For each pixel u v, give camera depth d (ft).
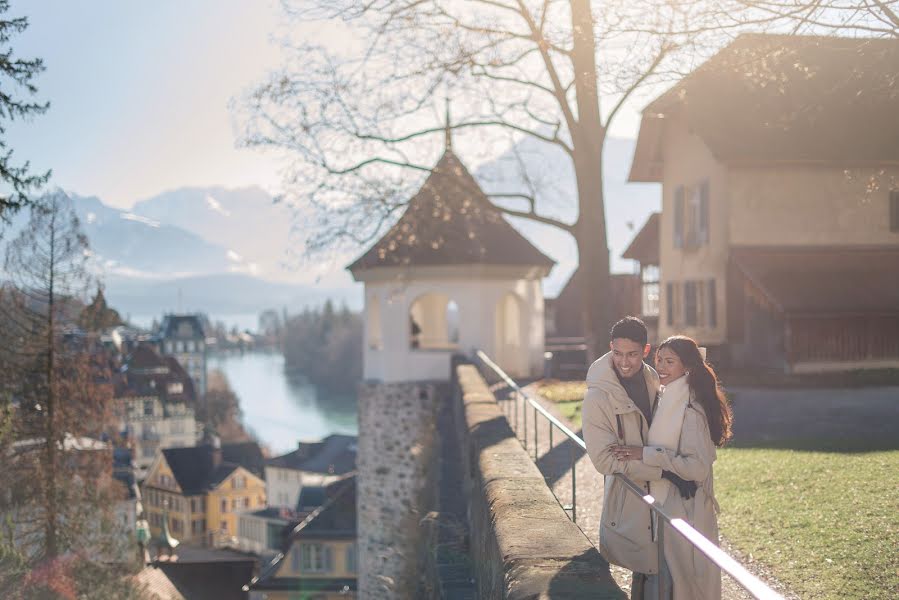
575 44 55.21
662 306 96.84
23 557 68.23
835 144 71.77
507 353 94.12
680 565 14.20
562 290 186.19
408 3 58.90
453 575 27.09
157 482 324.39
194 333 514.68
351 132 63.93
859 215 72.38
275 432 451.53
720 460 35.42
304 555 148.77
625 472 14.75
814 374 65.31
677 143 89.71
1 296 88.17
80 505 86.02
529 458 25.27
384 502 83.35
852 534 22.39
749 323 74.28
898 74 32.86
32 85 56.90
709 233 79.71
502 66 60.85
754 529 24.48
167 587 123.85
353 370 577.84
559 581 13.62
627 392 15.69
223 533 312.71
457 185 69.72
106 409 95.71
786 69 37.42
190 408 379.55
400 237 72.64
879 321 68.13
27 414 86.28
